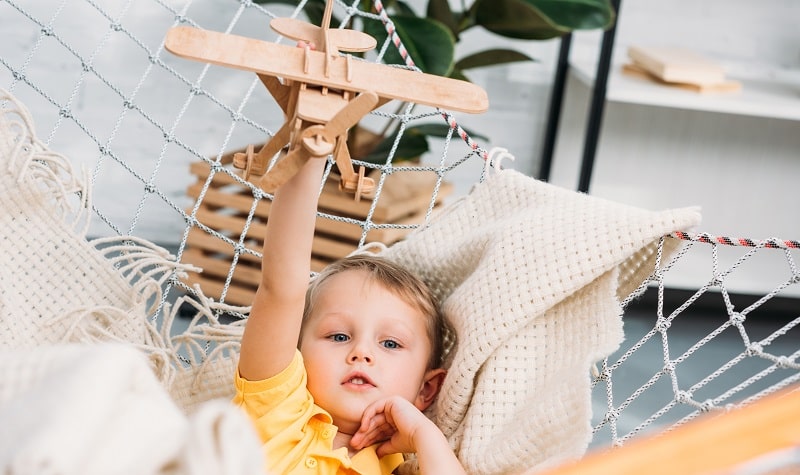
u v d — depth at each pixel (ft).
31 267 3.25
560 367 3.11
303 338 3.40
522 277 3.22
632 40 8.47
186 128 7.89
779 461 1.20
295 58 2.23
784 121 8.58
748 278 8.21
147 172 7.93
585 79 7.70
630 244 3.08
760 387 6.75
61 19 7.46
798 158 8.68
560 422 2.90
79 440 1.26
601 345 2.97
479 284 3.31
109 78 7.65
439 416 3.35
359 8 6.58
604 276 3.17
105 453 1.30
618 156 8.60
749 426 1.22
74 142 7.73
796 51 8.61
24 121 3.33
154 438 1.36
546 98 8.41
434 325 3.50
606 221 3.17
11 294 3.14
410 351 3.38
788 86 8.22
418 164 7.33
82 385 1.34
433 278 3.69
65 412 1.28
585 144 7.47
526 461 2.98
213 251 6.93
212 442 1.24
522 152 8.57
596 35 8.34
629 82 7.61
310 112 2.15
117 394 1.39
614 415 2.98
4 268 3.17
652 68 7.68
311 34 2.43
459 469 3.06
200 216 6.62
